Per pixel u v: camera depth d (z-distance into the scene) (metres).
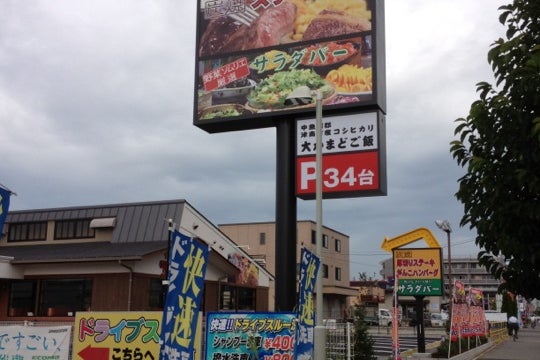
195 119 16.12
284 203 15.02
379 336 41.75
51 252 25.47
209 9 16.67
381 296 71.56
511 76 4.97
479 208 5.19
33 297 24.64
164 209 27.14
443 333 46.44
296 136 15.19
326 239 59.06
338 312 55.47
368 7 15.15
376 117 14.61
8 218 28.95
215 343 11.38
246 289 31.66
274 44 15.79
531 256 4.75
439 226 37.25
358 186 14.38
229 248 30.36
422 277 21.64
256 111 15.54
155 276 24.52
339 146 14.76
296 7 15.81
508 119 4.97
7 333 11.63
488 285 95.19
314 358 11.48
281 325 11.30
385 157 14.82
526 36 5.24
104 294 23.36
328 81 15.05
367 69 14.79
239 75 15.95
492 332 36.12
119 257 22.67
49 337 11.39
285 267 14.71
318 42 15.38
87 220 27.84
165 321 6.15
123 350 10.81
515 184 4.94
